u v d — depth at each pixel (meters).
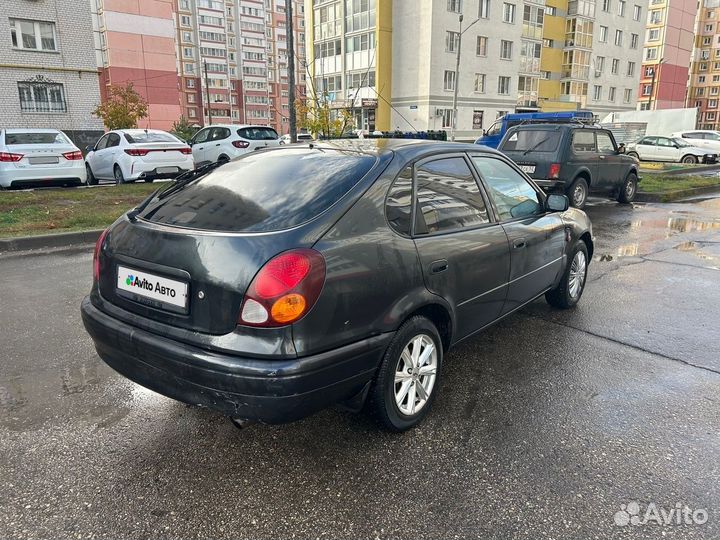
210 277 2.35
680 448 2.82
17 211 9.16
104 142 13.80
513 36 44.00
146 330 2.57
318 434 2.94
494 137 20.86
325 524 2.26
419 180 3.06
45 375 3.59
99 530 2.21
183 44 83.81
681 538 2.19
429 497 2.43
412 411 2.97
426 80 40.56
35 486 2.48
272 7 92.75
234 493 2.45
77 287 5.54
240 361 2.27
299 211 2.54
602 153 11.19
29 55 25.16
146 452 2.75
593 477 2.58
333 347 2.44
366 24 42.59
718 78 97.62
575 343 4.24
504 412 3.18
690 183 15.54
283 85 96.38
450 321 3.18
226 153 15.66
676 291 5.61
